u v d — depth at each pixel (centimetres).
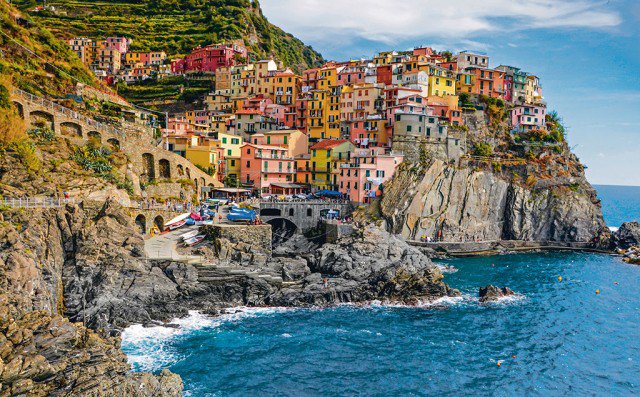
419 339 7125
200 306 7794
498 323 7819
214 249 8800
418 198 12462
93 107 10625
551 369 6356
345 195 12706
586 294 9450
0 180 7269
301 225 11731
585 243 13838
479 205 13150
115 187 8669
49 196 7481
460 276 10450
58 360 4553
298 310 8056
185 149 12925
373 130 14162
